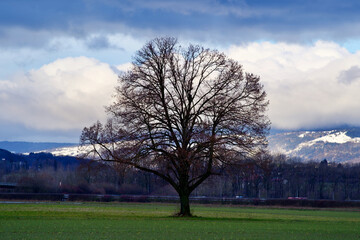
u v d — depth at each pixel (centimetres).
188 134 7300
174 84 7512
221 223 6881
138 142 7250
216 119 7312
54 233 5128
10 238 4650
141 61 7531
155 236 5006
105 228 5741
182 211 7962
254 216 10075
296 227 6562
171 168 7488
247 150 7212
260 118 7306
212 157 7156
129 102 7338
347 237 5303
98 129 7288
